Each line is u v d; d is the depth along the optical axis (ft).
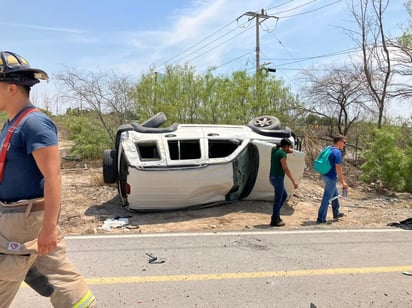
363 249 18.04
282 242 19.08
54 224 7.82
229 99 45.27
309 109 56.08
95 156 53.88
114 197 29.73
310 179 40.27
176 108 44.57
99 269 15.15
